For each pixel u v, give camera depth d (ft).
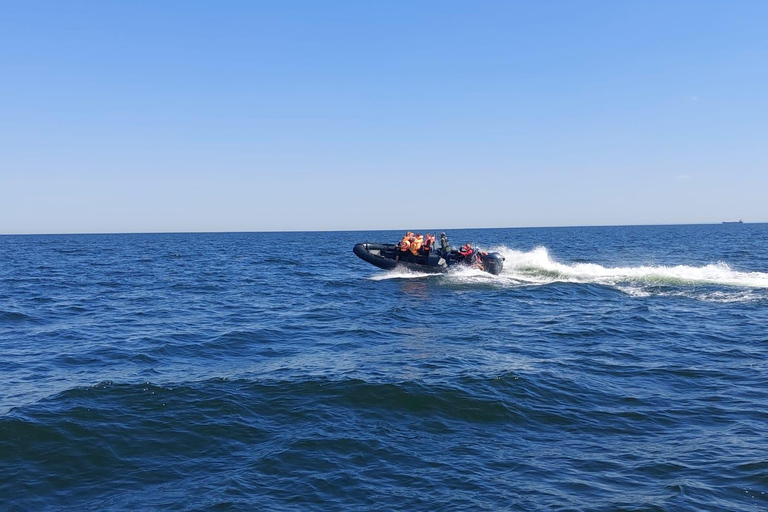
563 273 82.33
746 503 18.35
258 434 24.38
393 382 30.50
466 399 28.09
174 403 27.78
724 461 21.24
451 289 71.87
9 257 164.35
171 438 23.81
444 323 50.26
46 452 22.31
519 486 19.70
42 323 51.65
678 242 221.25
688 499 18.57
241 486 19.84
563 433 24.39
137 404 27.63
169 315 56.13
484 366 34.60
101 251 206.28
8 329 48.65
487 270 80.69
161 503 18.75
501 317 53.06
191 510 18.30
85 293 74.38
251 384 30.86
